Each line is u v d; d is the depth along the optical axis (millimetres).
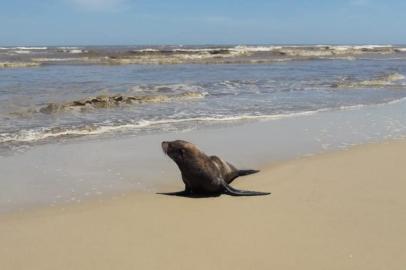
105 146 7289
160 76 19750
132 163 6426
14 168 6156
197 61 31797
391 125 9016
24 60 30094
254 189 5465
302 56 44562
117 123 9023
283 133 8273
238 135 8094
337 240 4125
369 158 6598
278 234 4246
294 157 6742
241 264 3779
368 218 4539
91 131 8297
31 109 10102
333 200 5004
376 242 4082
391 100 12805
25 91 13047
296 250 3973
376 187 5387
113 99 11430
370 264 3764
